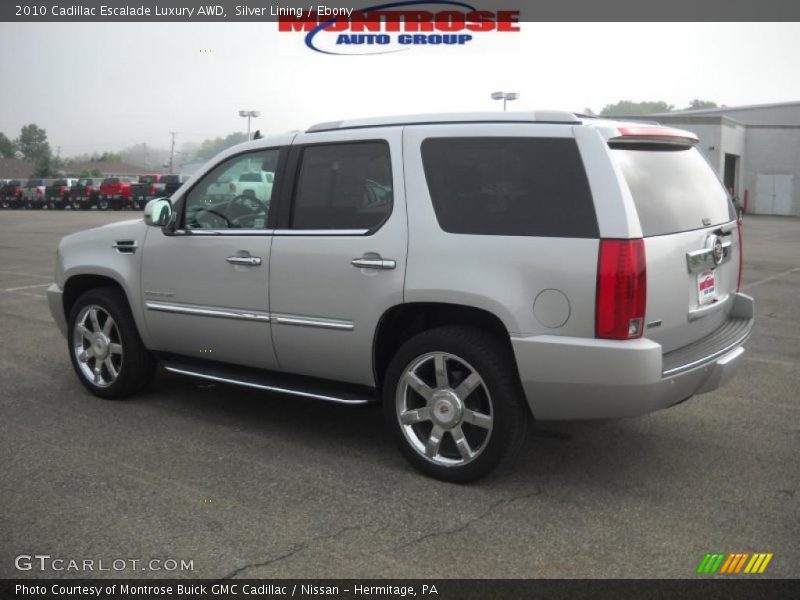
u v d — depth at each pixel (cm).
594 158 379
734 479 421
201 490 405
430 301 409
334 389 466
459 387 409
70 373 642
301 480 420
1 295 1074
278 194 473
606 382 371
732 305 479
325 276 445
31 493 399
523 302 384
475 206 403
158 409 545
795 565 330
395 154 430
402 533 358
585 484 414
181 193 519
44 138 16312
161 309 522
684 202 420
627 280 366
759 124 4562
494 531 360
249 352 491
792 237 2358
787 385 607
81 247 573
